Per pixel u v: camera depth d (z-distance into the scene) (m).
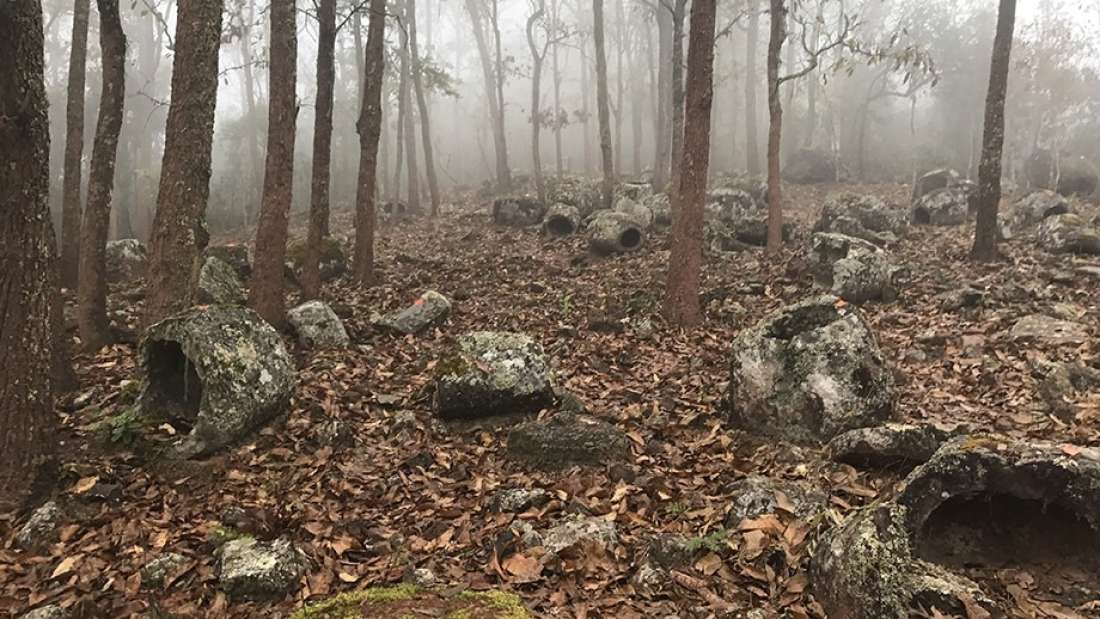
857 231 15.18
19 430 5.15
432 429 6.57
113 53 8.80
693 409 6.94
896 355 8.34
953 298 10.03
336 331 9.44
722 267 13.83
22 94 4.89
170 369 6.31
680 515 4.89
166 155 7.74
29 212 5.11
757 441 6.07
